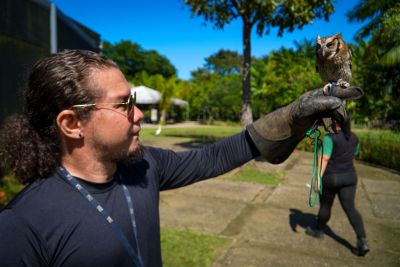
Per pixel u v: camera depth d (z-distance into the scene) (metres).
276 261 3.40
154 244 1.15
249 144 1.42
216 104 34.34
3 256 0.87
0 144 1.09
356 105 13.90
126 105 1.10
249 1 7.93
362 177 7.86
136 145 1.16
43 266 0.92
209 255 3.48
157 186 1.29
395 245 3.83
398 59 9.77
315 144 1.29
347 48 1.44
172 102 32.16
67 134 1.05
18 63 6.37
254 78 22.94
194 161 1.45
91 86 1.05
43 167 1.03
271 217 4.71
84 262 0.95
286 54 18.22
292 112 1.23
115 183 1.12
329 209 3.82
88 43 10.40
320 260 3.43
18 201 0.97
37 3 6.94
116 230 1.03
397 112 13.55
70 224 0.96
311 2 7.87
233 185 6.63
